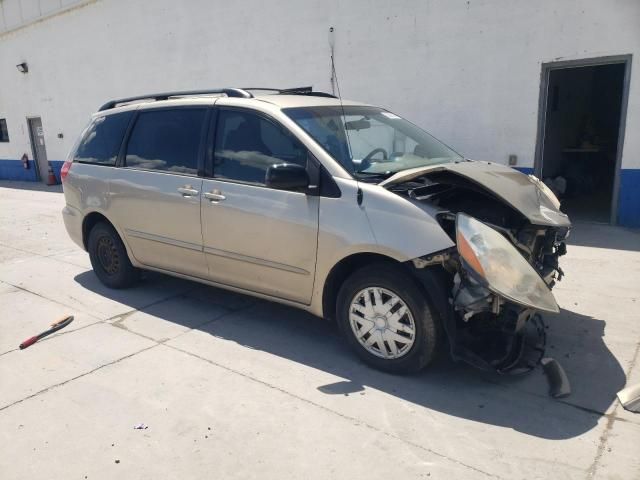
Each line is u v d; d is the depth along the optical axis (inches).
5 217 419.5
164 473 109.4
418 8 349.1
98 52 585.0
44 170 724.7
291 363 154.5
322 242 148.3
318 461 111.6
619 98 479.8
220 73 471.5
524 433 119.6
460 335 140.3
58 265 264.4
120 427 125.3
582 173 428.5
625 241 275.6
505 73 327.0
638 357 152.8
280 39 423.5
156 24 513.0
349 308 149.4
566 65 307.6
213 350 163.9
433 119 358.3
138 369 152.8
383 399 134.3
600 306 189.9
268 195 159.0
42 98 679.7
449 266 132.7
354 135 165.6
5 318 194.9
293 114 162.6
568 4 299.7
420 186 145.1
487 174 149.8
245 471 109.3
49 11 626.5
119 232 206.8
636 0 281.9
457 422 124.1
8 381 148.1
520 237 146.2
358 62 383.9
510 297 124.6
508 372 137.8
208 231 175.0
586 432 119.6
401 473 107.3
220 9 455.5
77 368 154.4
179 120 187.5
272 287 165.3
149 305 203.0
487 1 323.6
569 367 148.3
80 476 109.3
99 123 218.5
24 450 118.0
